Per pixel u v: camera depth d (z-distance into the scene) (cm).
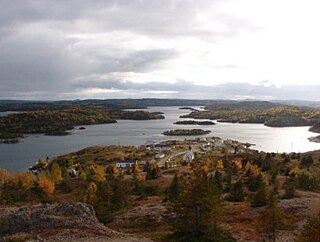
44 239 3816
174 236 4509
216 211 4419
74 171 15562
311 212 6184
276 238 4931
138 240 4022
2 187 10831
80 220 4481
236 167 13338
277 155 17962
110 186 8500
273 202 4550
